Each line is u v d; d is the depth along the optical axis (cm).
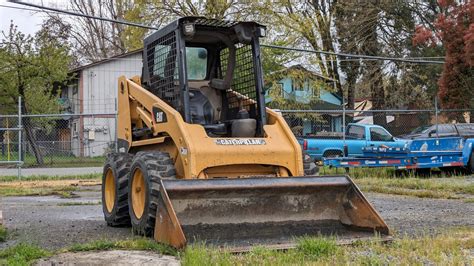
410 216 1011
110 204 942
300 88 3222
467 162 1938
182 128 759
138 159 797
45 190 1642
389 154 1845
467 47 2430
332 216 761
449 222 932
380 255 630
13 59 2953
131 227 907
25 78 2997
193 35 819
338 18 3388
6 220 1001
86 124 3384
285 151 788
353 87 3484
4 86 2970
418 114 3180
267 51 3058
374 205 1188
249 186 707
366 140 2061
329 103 3550
